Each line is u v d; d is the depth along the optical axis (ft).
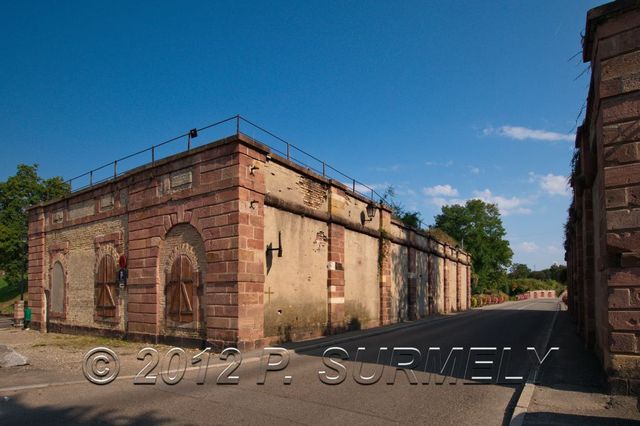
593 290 41.19
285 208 51.75
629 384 23.94
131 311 54.54
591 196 40.91
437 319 91.61
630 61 25.17
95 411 22.33
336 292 60.59
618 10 25.46
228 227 44.75
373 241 74.64
